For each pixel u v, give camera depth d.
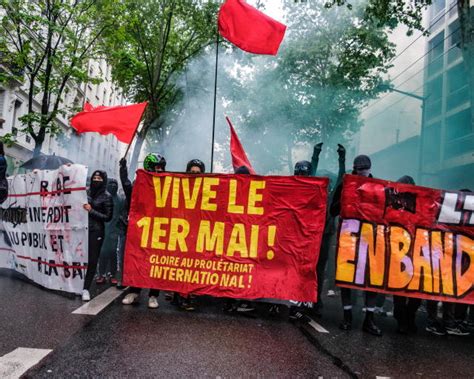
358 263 5.00
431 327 5.31
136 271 5.41
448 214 5.12
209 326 4.66
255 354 3.79
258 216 5.30
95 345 3.71
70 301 5.49
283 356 3.79
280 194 5.28
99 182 5.94
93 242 5.75
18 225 7.19
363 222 5.05
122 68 20.19
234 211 5.36
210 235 5.36
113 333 4.11
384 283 4.97
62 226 5.88
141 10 19.20
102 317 4.72
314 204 5.18
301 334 4.61
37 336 3.87
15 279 7.09
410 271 5.01
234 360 3.59
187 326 4.59
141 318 4.80
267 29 7.20
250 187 5.36
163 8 19.61
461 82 26.14
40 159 11.91
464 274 5.06
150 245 5.44
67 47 15.73
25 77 21.55
